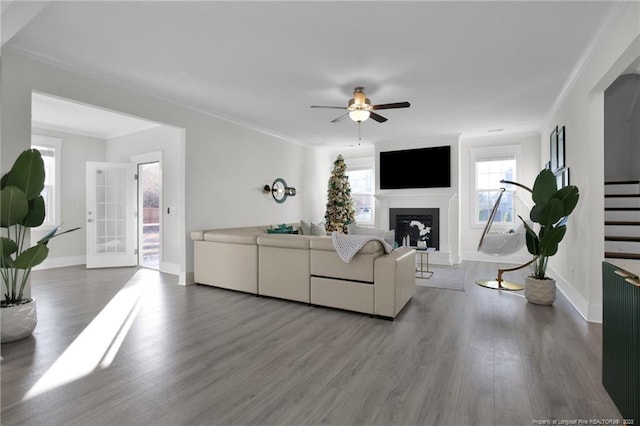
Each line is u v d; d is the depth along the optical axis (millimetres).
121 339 2809
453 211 6656
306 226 6566
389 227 7285
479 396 1959
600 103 3193
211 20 2566
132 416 1776
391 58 3203
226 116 5258
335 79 3740
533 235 3820
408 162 7035
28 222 2852
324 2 2330
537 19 2535
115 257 6055
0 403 1886
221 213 5340
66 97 3387
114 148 6617
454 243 6641
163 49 3049
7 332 2666
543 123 5730
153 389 2043
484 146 6887
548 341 2750
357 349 2623
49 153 6012
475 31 2713
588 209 3273
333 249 3574
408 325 3152
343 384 2104
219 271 4449
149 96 4223
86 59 3260
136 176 6254
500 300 3982
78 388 2049
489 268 6020
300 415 1789
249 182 5953
